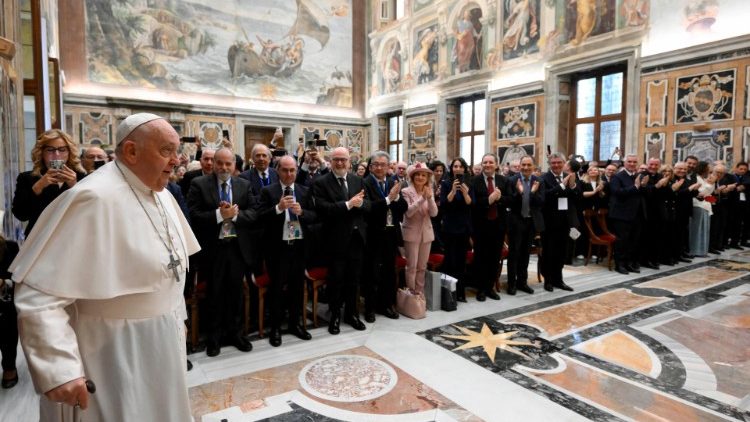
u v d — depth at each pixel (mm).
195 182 4055
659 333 4395
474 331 4504
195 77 15766
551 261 6051
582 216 7242
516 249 5816
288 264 4258
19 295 1395
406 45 16391
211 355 3918
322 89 18047
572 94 11164
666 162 9094
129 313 1583
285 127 17281
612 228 7664
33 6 5590
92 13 14070
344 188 4609
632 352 3949
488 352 3971
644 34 9336
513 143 12227
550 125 11172
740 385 3336
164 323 1644
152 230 1652
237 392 3254
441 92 14734
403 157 16656
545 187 6008
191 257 4047
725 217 8562
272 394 3225
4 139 4398
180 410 1674
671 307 5203
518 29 12078
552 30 11180
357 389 3293
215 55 16094
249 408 3029
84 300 1540
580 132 11039
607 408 3014
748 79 7848
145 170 1624
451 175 6461
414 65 16031
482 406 3045
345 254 4516
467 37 13711
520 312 5117
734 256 8258
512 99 12211
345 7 18391
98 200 1509
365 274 4855
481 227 5586
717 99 8273
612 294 5812
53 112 7789
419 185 5020
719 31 8250
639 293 5836
